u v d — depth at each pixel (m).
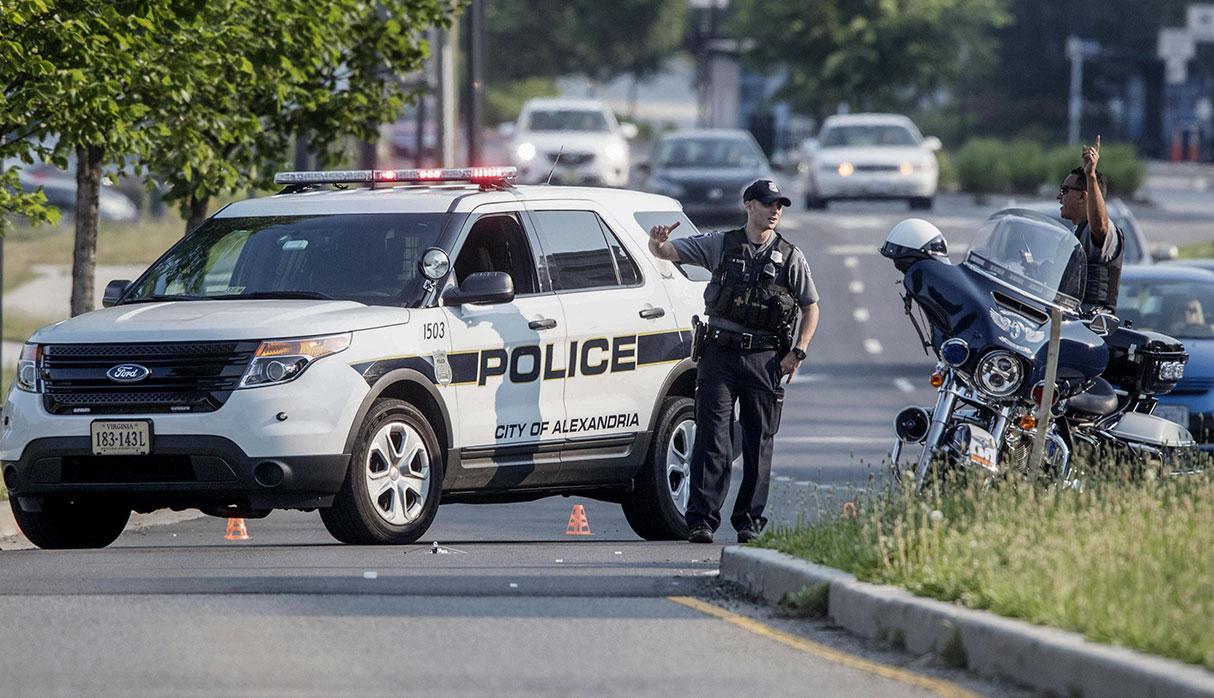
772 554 39.75
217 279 49.16
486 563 43.53
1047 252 43.12
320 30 67.12
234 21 64.44
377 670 31.14
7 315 133.62
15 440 45.69
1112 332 46.41
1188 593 31.08
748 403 47.50
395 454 46.50
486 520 60.56
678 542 50.81
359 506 45.59
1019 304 42.78
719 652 33.03
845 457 78.31
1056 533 36.47
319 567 42.44
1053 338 41.06
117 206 190.62
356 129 75.56
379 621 35.56
